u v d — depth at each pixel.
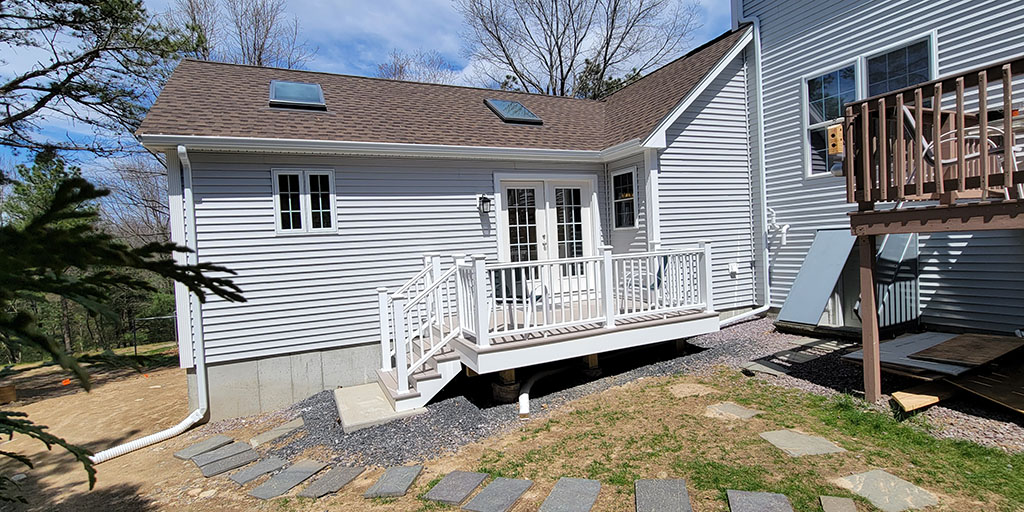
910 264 6.62
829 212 7.64
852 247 6.95
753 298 8.98
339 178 6.96
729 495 3.22
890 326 6.46
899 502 3.06
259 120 6.87
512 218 8.27
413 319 7.38
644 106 9.23
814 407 4.69
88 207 1.69
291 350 6.75
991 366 4.94
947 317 6.41
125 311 14.23
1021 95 5.68
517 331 5.60
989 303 5.97
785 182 8.31
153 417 7.21
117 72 10.45
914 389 4.64
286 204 6.71
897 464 3.53
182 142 5.94
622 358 7.13
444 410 5.58
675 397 5.26
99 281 1.56
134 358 1.72
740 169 8.81
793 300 7.40
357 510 3.66
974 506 2.99
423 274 6.63
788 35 8.14
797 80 8.02
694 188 8.38
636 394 5.51
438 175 7.58
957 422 4.15
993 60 5.78
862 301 4.71
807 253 7.93
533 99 10.87
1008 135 3.61
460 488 3.75
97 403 8.40
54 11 9.22
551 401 5.66
